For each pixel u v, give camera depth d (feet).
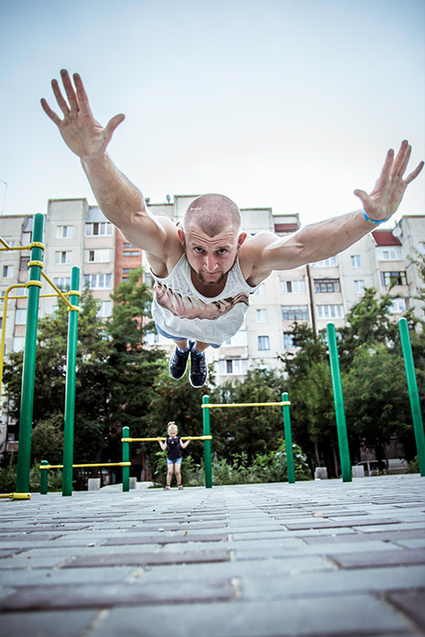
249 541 5.67
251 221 104.73
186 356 18.40
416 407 25.59
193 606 2.98
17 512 12.27
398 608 2.79
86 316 75.56
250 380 72.23
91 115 7.01
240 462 63.21
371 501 11.51
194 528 7.30
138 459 89.20
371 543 5.13
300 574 3.76
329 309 101.71
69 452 22.93
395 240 106.63
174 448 33.09
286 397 33.17
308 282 102.99
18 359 71.51
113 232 102.22
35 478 48.01
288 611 2.81
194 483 44.80
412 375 25.77
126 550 5.36
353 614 2.71
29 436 19.08
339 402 25.63
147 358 80.64
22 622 2.74
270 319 98.94
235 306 11.19
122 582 3.74
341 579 3.54
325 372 68.23
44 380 68.18
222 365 94.58
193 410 57.77
